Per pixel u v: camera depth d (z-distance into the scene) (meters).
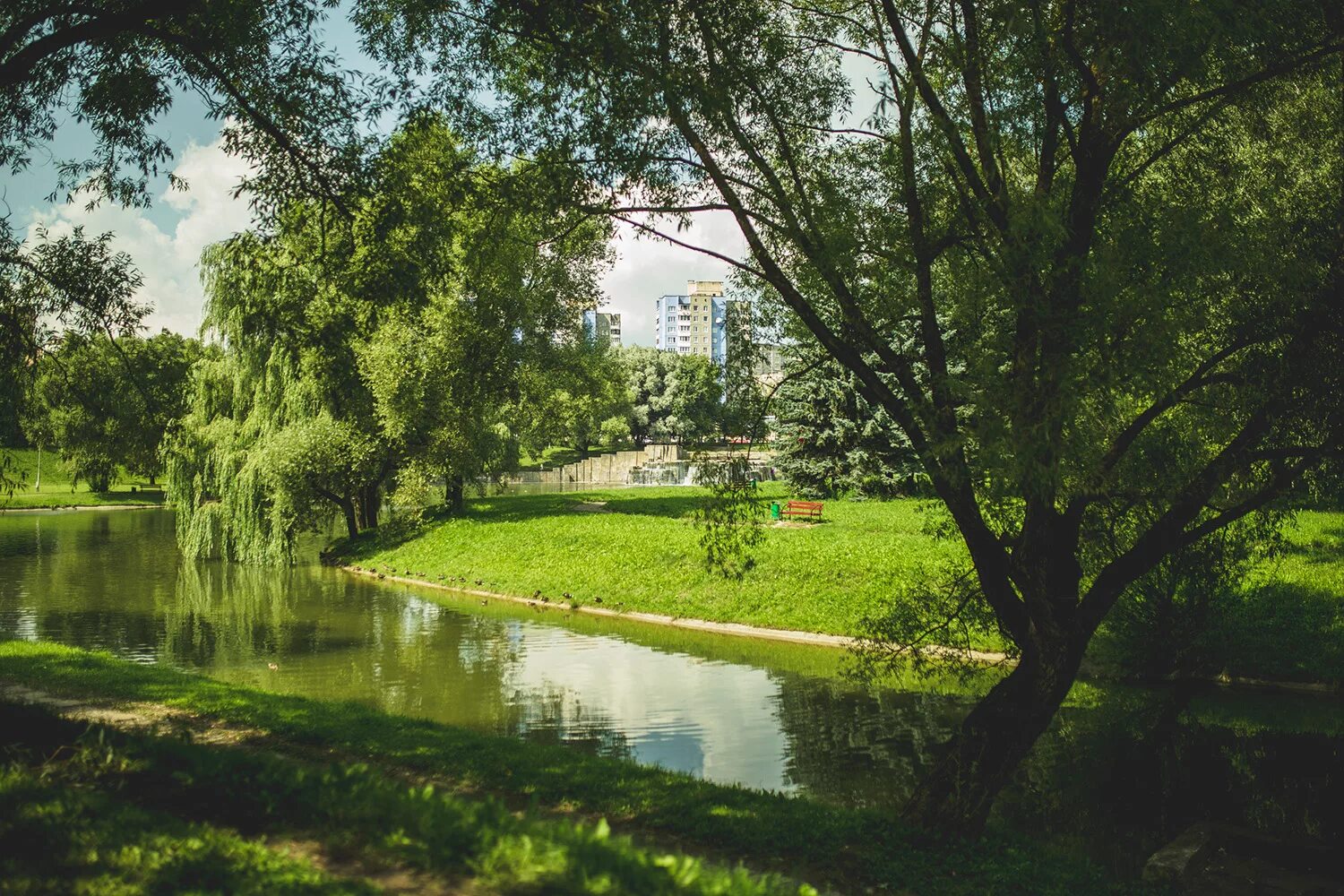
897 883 7.77
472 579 32.47
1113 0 8.27
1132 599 17.14
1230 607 18.58
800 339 12.12
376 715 13.22
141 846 4.98
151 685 14.33
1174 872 9.13
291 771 6.85
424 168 12.20
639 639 23.31
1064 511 10.21
